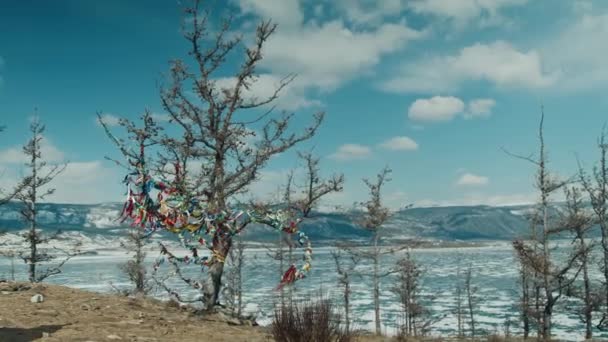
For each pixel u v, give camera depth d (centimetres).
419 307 3359
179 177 1000
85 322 776
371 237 3088
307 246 1006
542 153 2117
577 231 2089
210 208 1016
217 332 823
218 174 1069
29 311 813
